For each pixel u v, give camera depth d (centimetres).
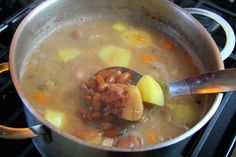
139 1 49
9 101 42
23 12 49
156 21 51
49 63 44
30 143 38
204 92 37
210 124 40
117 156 29
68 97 40
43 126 29
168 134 38
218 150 39
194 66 46
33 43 45
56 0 45
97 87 38
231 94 45
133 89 36
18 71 36
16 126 39
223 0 60
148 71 45
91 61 45
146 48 48
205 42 43
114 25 51
